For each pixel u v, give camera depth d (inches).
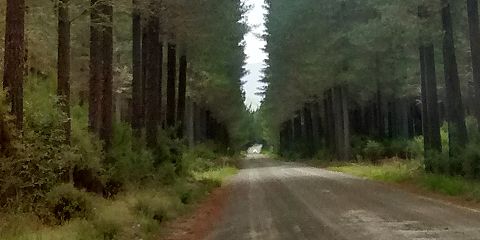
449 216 563.8
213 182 1223.5
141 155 891.4
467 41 1203.2
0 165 479.2
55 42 818.2
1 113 478.6
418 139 1737.2
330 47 1737.2
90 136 707.4
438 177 930.1
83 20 830.5
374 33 1173.1
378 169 1402.6
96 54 732.7
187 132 2159.2
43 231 433.7
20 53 500.1
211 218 660.7
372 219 558.9
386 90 1878.7
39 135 556.1
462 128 981.8
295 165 2417.6
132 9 891.4
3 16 658.8
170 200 719.1
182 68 1370.6
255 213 675.4
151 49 1051.3
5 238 396.2
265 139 7726.4
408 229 478.3
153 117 1047.6
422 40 1047.0
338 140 2063.2
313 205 730.8
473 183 823.1
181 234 546.0
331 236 459.5
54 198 519.2
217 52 1304.1
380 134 2090.3
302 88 2266.2
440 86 1604.3
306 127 3043.8
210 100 2278.5
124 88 1574.8
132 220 537.0
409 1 1029.8
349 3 1697.8
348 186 1048.2
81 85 1229.1
